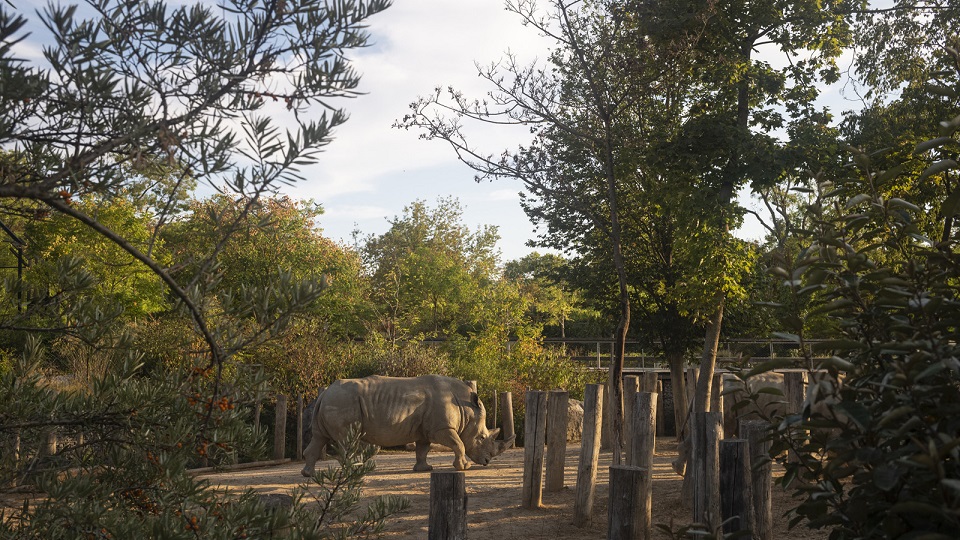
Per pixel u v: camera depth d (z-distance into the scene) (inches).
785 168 505.0
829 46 531.5
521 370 875.4
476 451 548.4
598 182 629.3
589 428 372.8
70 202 99.1
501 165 490.9
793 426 137.6
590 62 479.2
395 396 528.4
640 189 660.1
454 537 249.0
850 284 123.2
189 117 100.0
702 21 483.2
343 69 103.2
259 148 102.3
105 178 103.0
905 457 96.3
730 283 512.7
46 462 147.2
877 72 554.6
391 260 1817.2
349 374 801.6
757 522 292.4
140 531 134.7
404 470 549.3
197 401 145.2
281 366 709.3
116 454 149.9
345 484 183.8
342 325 1201.4
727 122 521.7
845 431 119.3
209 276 118.7
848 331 129.5
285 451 681.6
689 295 543.8
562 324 1643.7
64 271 137.2
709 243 515.2
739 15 511.2
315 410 521.0
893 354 118.3
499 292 1457.9
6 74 89.1
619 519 278.5
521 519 382.6
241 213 114.0
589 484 370.0
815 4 509.4
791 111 533.3
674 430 859.4
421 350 884.6
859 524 116.0
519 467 558.3
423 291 1565.0
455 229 1936.5
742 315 727.7
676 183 521.3
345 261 1235.9
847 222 135.0
